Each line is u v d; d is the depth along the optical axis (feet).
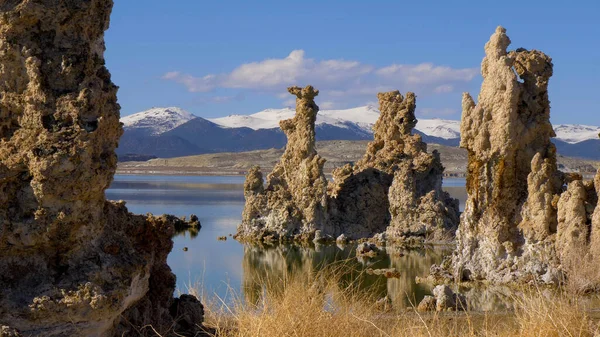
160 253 35.99
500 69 87.71
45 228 27.96
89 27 29.60
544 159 86.89
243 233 152.46
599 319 40.50
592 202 82.94
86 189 28.27
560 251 81.87
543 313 36.47
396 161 162.09
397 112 165.37
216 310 43.80
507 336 37.17
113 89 30.60
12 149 28.09
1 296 27.94
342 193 159.02
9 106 28.78
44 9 28.60
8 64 28.73
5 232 27.96
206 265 105.09
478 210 89.71
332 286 40.14
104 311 28.84
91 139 28.25
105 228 31.14
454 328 39.65
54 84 28.89
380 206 158.40
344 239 149.59
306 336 34.01
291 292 36.42
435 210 146.82
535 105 88.43
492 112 88.38
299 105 157.69
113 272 29.78
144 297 34.81
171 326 36.04
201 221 184.14
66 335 28.32
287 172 157.99
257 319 34.83
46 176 27.43
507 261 86.53
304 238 149.48
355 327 36.29
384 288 85.25
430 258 121.19
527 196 87.76
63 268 29.19
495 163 88.17
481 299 74.08
